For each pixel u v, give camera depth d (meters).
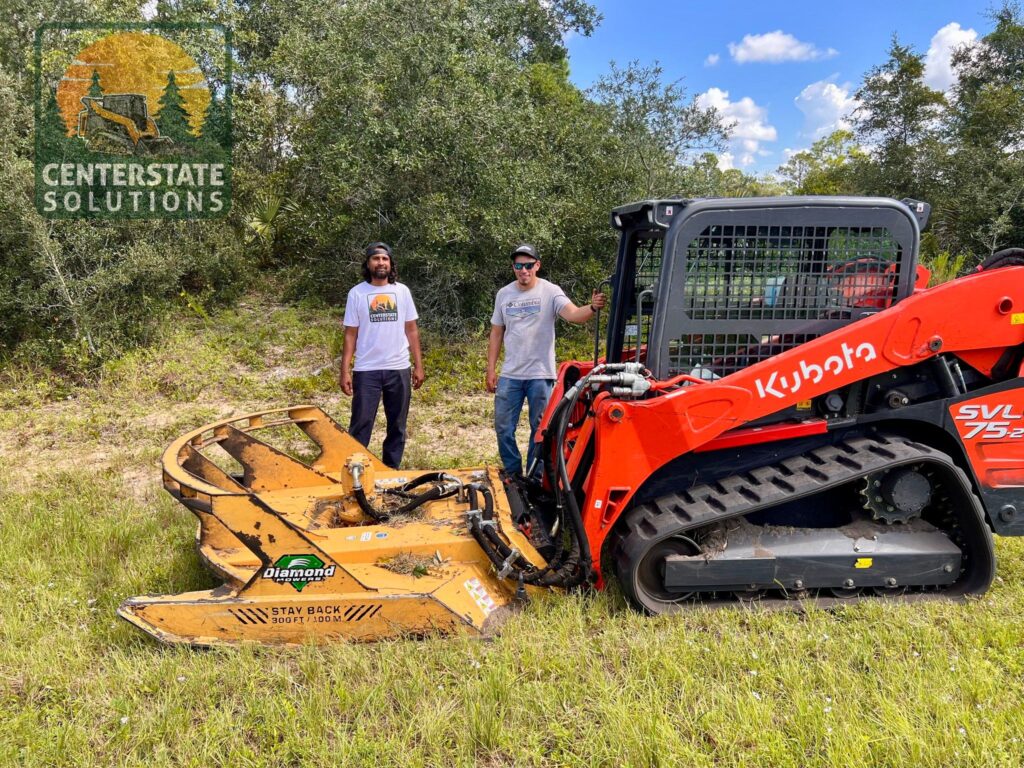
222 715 2.72
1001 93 15.33
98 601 3.63
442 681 2.95
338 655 3.06
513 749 2.59
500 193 9.33
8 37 11.57
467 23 10.60
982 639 3.19
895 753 2.48
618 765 2.51
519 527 3.75
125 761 2.55
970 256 13.87
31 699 2.88
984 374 3.69
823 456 3.60
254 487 4.21
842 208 3.45
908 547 3.54
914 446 3.52
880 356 3.48
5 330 8.72
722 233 3.43
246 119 12.71
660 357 3.51
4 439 6.59
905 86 16.95
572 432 4.16
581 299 10.53
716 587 3.51
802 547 3.52
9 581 3.82
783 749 2.51
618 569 3.51
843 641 3.19
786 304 3.51
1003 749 2.50
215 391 7.88
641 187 11.51
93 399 7.69
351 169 9.30
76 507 4.83
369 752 2.55
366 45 10.05
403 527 3.62
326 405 7.47
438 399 7.76
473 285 9.97
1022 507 3.69
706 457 3.68
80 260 8.91
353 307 5.20
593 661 3.08
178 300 10.30
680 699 2.83
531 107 10.42
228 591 3.29
